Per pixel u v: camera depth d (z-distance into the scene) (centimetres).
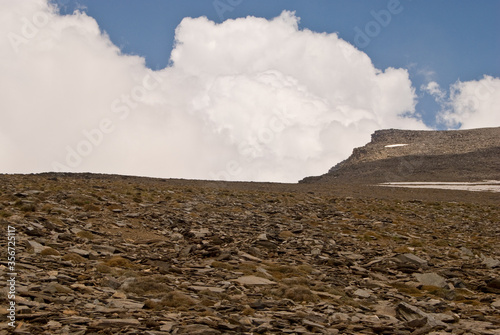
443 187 9419
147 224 2480
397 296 1520
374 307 1352
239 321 1048
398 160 13700
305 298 1358
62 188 3384
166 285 1348
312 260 2055
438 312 1365
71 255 1572
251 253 2053
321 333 1009
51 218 2167
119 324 927
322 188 6291
